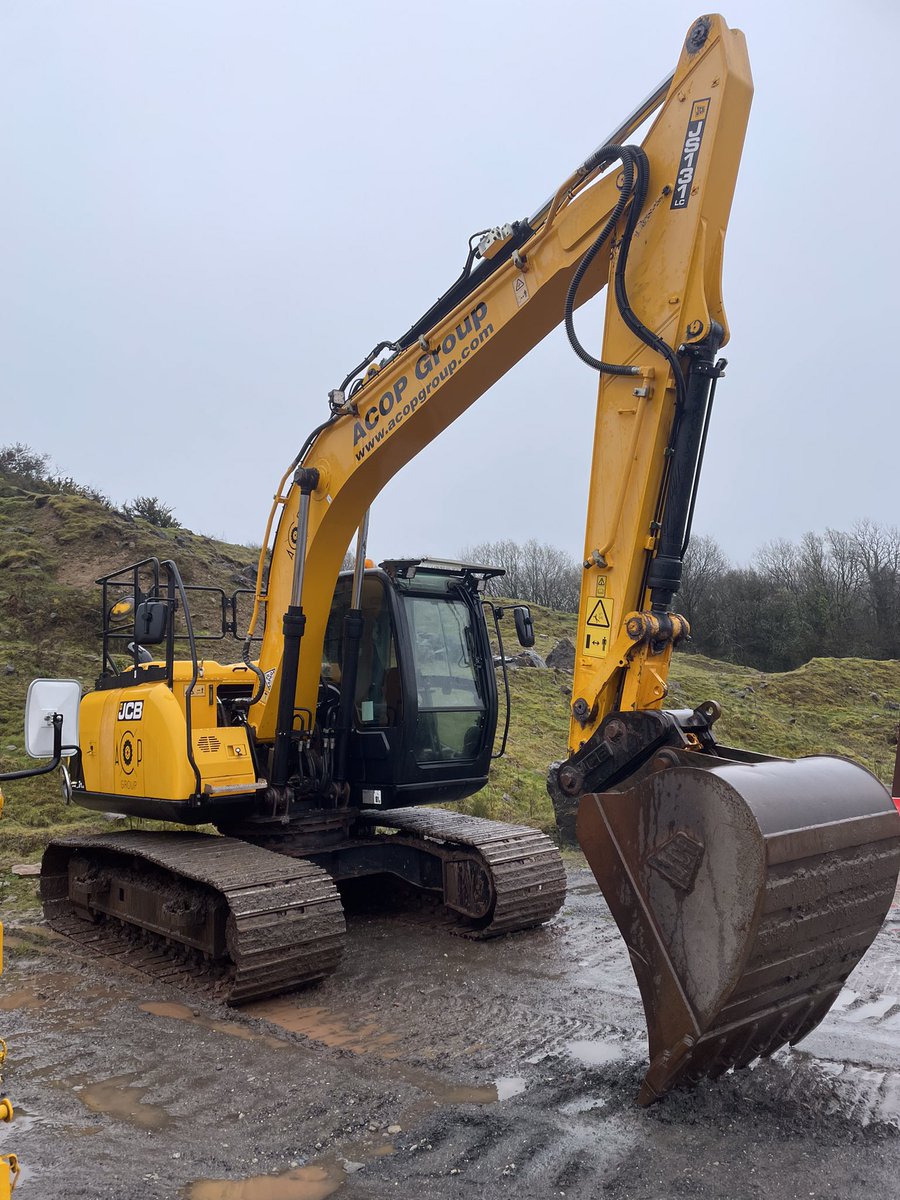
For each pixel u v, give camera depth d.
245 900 5.60
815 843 3.80
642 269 4.78
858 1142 3.80
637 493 4.66
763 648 38.69
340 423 6.66
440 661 7.56
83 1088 4.48
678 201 4.66
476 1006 5.59
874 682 25.02
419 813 8.19
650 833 4.02
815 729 21.00
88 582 16.91
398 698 7.21
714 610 40.41
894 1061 4.66
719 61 4.59
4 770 10.83
